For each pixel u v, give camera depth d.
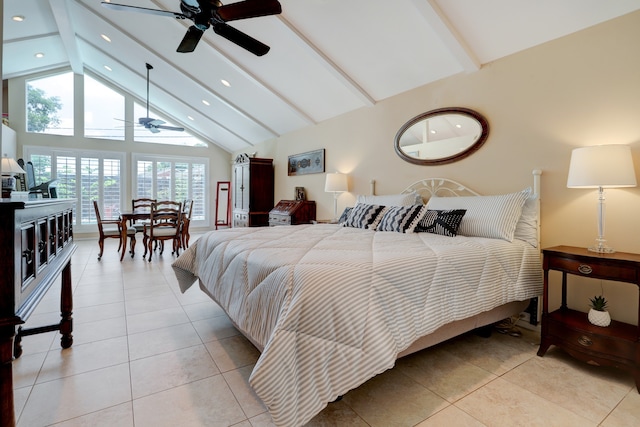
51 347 2.19
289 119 5.61
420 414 1.55
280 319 1.36
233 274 2.04
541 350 2.17
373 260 1.67
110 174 7.34
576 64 2.45
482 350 2.25
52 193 4.65
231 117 6.48
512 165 2.83
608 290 2.32
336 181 4.41
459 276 1.89
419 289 1.68
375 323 1.43
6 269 1.00
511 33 2.67
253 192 6.48
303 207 5.34
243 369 1.94
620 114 2.25
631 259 1.86
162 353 2.12
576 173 2.15
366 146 4.36
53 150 6.75
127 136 7.52
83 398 1.64
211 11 2.43
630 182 2.01
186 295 3.34
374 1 2.81
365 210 3.32
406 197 3.34
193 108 6.74
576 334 2.01
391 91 3.88
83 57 6.43
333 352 1.35
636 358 1.79
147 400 1.63
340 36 3.32
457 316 1.84
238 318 1.85
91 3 4.35
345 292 1.43
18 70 6.24
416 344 1.73
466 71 3.13
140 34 4.72
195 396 1.67
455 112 3.24
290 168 6.07
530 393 1.74
